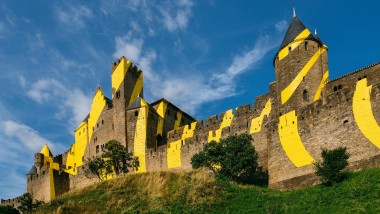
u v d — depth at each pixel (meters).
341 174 53.00
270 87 77.44
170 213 51.56
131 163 89.12
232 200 53.66
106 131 98.06
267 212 48.34
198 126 86.31
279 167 63.25
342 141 57.84
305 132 62.31
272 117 75.06
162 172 62.69
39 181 101.50
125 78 97.75
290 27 74.69
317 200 49.09
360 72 64.31
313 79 69.56
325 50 72.50
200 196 54.62
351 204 45.84
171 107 100.62
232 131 79.56
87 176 91.56
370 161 54.06
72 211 55.00
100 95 102.62
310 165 59.78
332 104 60.50
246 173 67.06
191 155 82.69
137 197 56.50
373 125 55.34
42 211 56.94
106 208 54.72
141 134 91.12
